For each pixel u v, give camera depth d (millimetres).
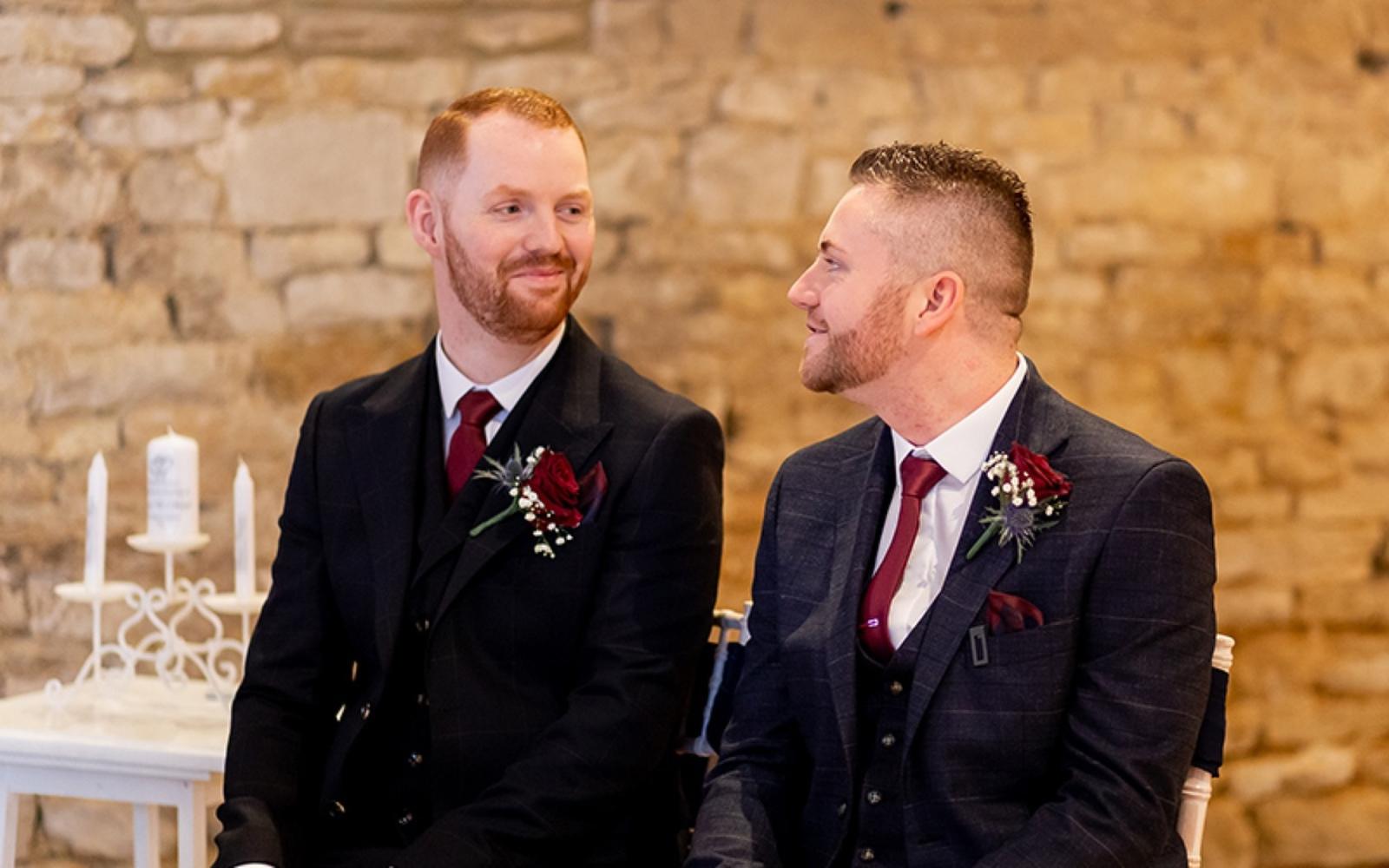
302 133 3887
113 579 3855
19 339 3854
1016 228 1936
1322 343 4184
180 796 2496
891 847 1866
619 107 3965
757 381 4020
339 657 2340
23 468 3854
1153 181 4113
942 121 4047
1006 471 1869
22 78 3832
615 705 2109
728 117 3986
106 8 3846
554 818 2055
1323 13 4164
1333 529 4188
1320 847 4133
